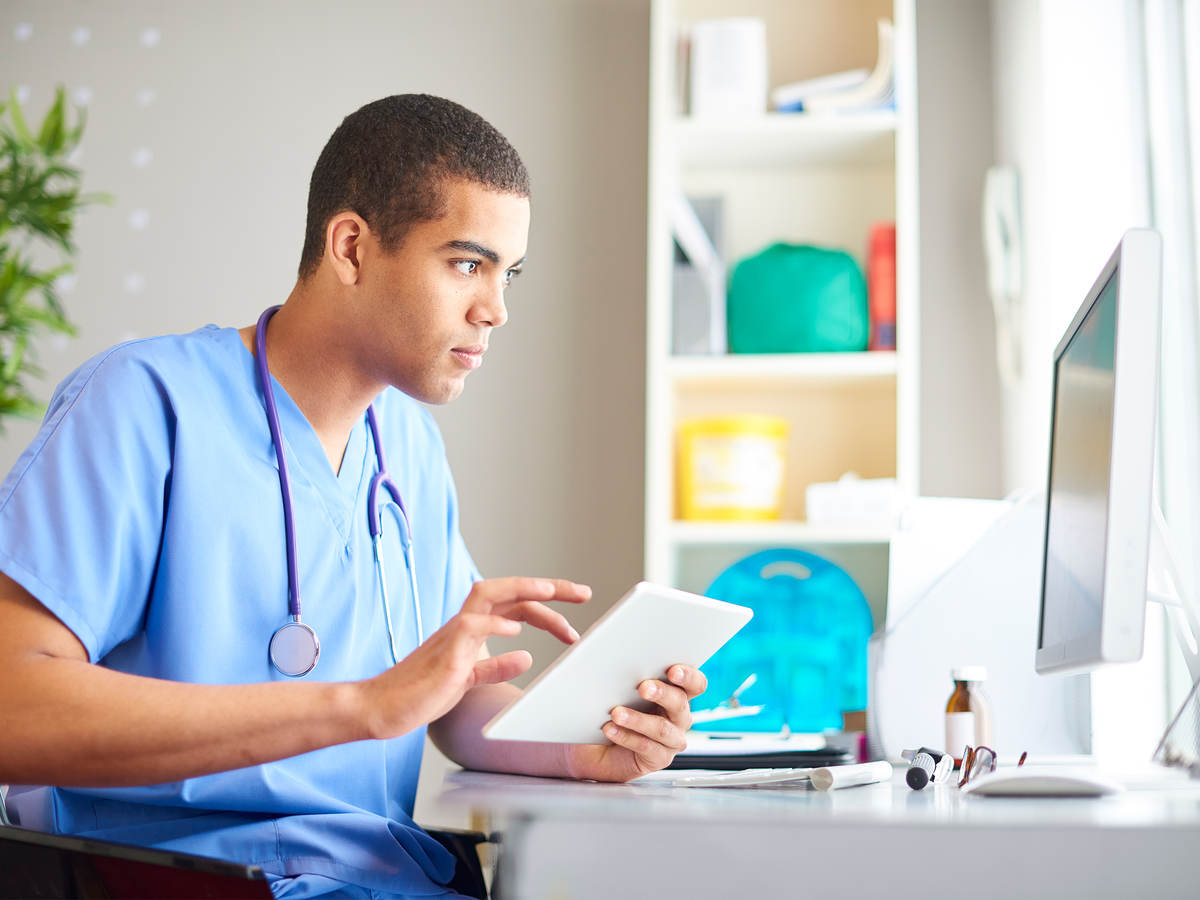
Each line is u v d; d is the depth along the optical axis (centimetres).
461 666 87
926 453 235
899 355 213
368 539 124
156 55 263
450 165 111
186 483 110
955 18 245
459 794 78
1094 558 88
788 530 213
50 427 106
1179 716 110
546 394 248
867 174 243
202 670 109
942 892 61
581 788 97
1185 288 179
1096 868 61
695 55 227
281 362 120
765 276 225
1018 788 80
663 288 220
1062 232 196
